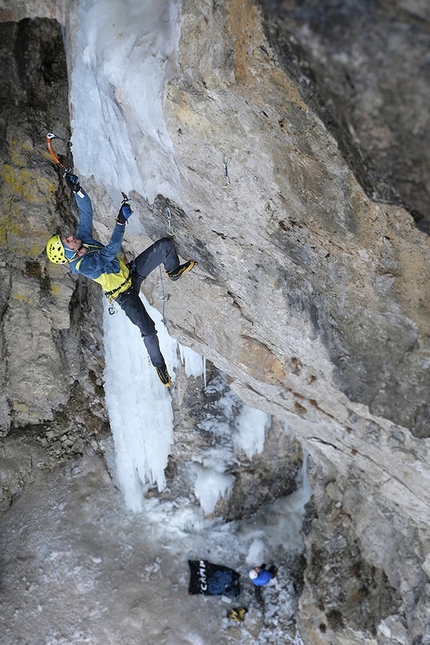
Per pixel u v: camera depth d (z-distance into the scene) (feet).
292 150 14.73
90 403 38.42
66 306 34.63
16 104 28.94
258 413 34.76
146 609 34.42
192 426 35.40
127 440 35.99
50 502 37.40
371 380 18.99
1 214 31.27
